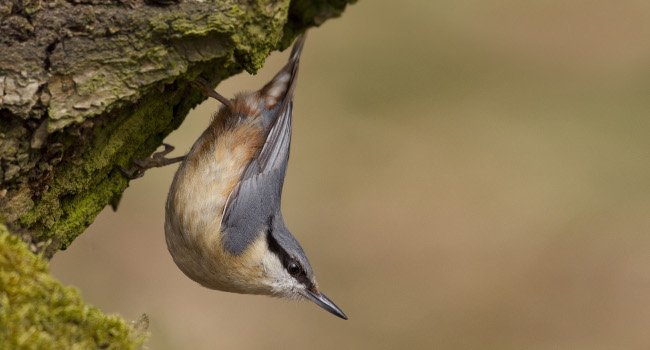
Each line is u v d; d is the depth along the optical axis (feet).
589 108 63.98
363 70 63.87
